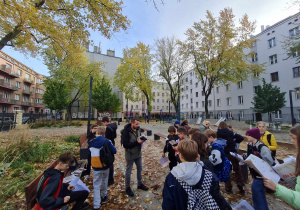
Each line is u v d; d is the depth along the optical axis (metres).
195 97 42.38
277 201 3.12
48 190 1.85
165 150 3.89
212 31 20.00
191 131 3.21
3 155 4.32
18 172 3.92
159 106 58.50
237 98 29.02
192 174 1.46
